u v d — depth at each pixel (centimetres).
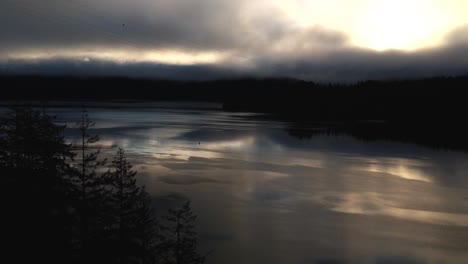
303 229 4041
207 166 7156
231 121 19625
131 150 8731
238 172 6694
